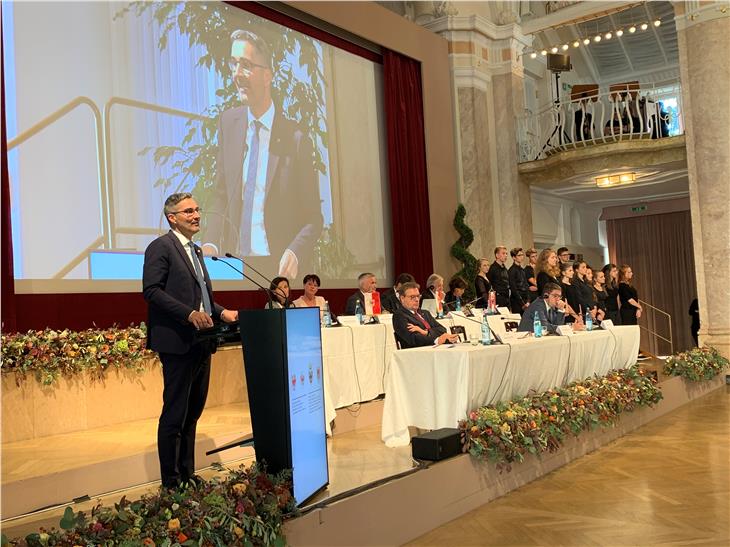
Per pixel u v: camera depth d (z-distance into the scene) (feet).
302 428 10.30
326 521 9.61
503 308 25.23
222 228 23.81
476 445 12.82
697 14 30.60
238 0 25.17
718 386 27.14
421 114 33.88
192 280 10.80
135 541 7.49
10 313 17.30
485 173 37.01
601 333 20.11
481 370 14.21
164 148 22.07
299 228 27.07
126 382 17.38
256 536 8.45
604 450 16.96
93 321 19.40
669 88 51.44
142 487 12.73
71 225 19.25
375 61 32.12
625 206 50.70
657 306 50.21
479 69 36.91
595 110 37.27
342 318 18.80
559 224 45.29
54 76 19.22
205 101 23.66
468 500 12.48
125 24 21.30
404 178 32.30
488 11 38.17
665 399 22.29
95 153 20.06
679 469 14.60
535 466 14.56
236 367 20.68
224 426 15.76
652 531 10.75
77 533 7.54
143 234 21.12
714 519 11.19
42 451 13.62
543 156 39.17
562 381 17.79
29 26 18.74
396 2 36.83
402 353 14.84
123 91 21.02
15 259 17.93
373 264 30.96
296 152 27.27
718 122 30.09
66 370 16.03
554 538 10.70
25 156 18.33
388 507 10.69
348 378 17.99
